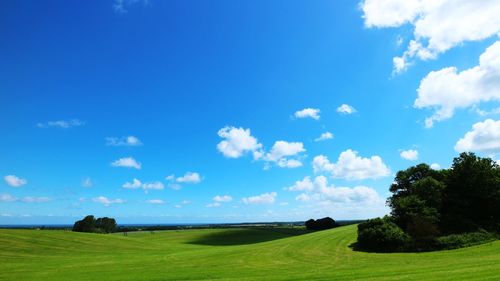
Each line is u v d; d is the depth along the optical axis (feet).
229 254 193.77
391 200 243.19
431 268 108.99
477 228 200.34
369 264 139.23
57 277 128.16
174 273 130.21
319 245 209.46
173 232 481.05
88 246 262.06
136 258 193.47
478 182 221.87
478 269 97.66
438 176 234.79
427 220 189.98
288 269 132.77
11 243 238.89
